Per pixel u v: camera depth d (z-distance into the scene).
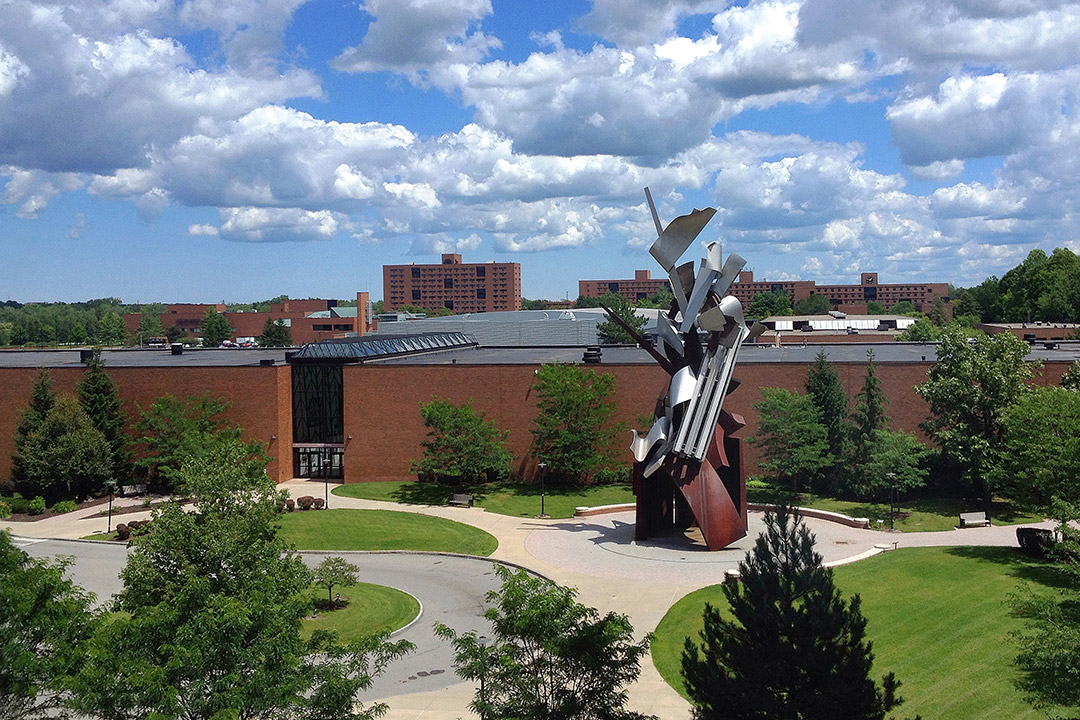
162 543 26.58
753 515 53.78
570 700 18.67
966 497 56.91
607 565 43.53
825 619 18.25
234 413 66.69
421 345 83.50
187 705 18.67
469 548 48.22
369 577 43.41
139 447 66.75
